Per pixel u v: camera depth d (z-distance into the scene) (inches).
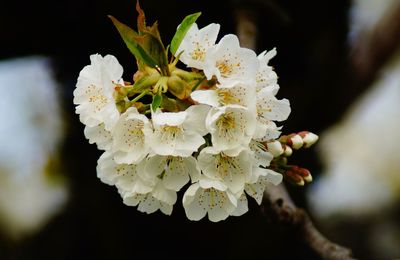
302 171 24.0
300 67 37.0
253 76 22.4
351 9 37.4
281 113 22.8
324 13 35.3
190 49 23.0
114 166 23.1
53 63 37.4
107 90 22.3
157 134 22.3
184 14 32.7
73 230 42.8
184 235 37.8
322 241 29.3
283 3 34.1
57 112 41.9
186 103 22.6
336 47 37.2
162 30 32.9
